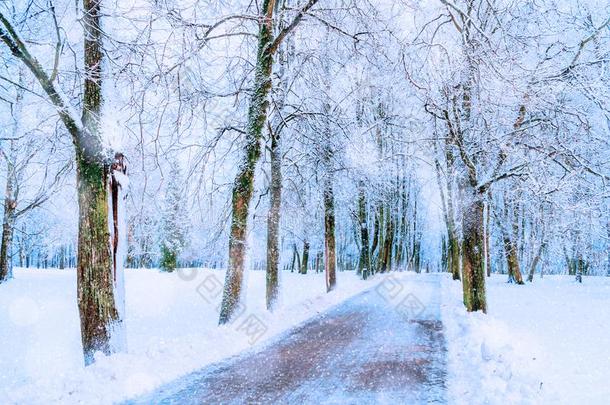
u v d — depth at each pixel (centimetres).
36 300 1788
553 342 953
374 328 1230
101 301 802
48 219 2739
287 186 1919
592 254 3108
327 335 1121
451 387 687
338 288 2400
